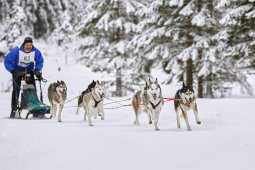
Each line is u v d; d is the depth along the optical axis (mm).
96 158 5656
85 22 26938
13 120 11109
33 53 12320
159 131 8969
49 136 7699
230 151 6098
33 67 12516
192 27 22047
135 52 23547
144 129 9469
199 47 20891
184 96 9391
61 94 11273
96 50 27062
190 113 11938
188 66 22500
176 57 22141
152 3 22484
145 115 12664
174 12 21984
